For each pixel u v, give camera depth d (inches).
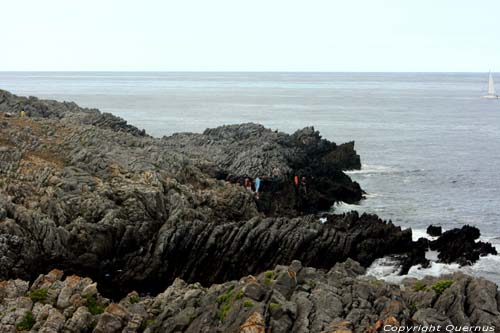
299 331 1349.7
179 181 3021.7
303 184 3489.2
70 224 2315.5
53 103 4849.9
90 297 1659.7
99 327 1488.7
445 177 4547.2
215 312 1456.7
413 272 2529.5
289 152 4020.7
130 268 2326.5
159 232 2432.3
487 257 2689.5
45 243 2209.6
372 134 7091.5
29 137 3218.5
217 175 3449.8
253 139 4451.3
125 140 3597.4
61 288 1707.7
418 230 3147.1
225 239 2443.4
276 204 3253.0
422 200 3828.7
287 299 1492.4
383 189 4116.6
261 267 2434.8
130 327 1494.8
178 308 1562.5
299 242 2470.5
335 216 2984.7
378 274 2511.1
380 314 1414.9
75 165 2942.9
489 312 1405.0
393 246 2667.3
